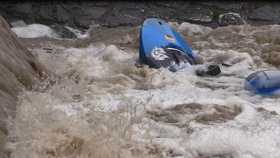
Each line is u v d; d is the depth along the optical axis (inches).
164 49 331.0
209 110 225.3
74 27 610.5
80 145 177.0
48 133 176.7
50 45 442.0
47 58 319.6
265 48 384.5
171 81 295.7
